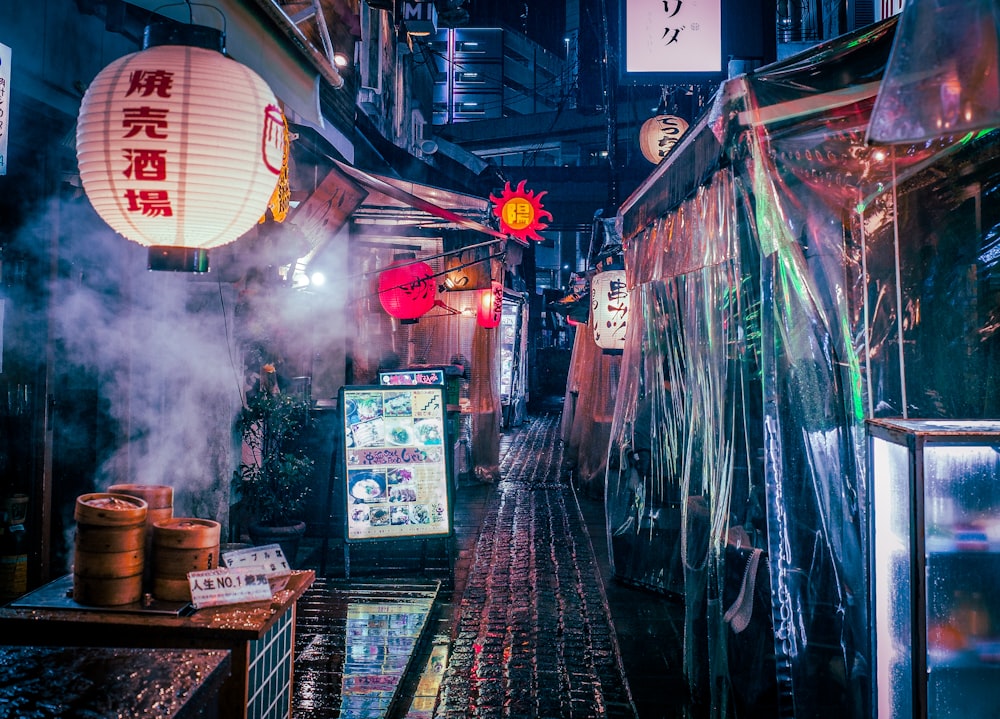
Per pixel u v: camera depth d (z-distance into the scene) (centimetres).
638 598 795
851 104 377
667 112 1333
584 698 561
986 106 220
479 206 1077
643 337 841
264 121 309
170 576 343
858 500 436
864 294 442
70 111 560
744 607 527
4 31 481
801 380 447
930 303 427
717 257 569
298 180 824
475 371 1496
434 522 852
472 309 1587
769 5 672
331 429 995
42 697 201
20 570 549
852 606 434
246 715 316
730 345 571
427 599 765
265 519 848
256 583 349
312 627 679
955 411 413
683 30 688
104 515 328
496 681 588
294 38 461
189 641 315
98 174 294
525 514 1211
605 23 1523
